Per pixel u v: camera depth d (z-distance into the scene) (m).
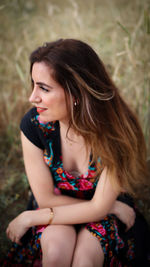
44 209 1.58
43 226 1.58
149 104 2.48
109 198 1.56
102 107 1.45
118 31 3.25
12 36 3.80
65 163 1.62
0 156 2.92
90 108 1.41
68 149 1.58
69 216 1.55
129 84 2.80
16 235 1.58
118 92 1.57
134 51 2.75
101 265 1.46
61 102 1.38
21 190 2.55
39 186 1.65
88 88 1.36
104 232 1.51
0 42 3.67
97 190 1.57
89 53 1.38
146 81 2.47
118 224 1.65
